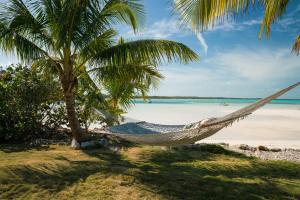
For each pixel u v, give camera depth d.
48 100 9.61
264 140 12.62
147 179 5.29
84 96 10.01
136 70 8.01
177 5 3.57
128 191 4.73
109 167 5.97
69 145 8.55
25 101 8.93
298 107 50.28
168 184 5.08
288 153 9.42
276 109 42.47
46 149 7.93
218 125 5.61
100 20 7.37
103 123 11.49
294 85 5.05
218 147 8.84
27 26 7.44
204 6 3.53
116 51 7.47
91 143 8.37
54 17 7.37
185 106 49.12
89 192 4.68
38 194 4.58
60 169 5.73
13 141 8.91
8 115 8.81
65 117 10.09
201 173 6.06
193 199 4.50
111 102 10.36
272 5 3.63
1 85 8.85
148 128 9.41
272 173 6.32
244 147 9.90
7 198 4.42
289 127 17.70
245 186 5.18
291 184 5.43
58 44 7.12
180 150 8.53
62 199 4.45
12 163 5.97
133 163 6.73
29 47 7.60
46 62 8.58
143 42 7.44
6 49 7.61
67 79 8.12
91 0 6.89
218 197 4.60
